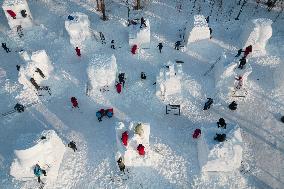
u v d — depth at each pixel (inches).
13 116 1027.9
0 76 1123.3
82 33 1172.5
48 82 1088.8
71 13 1266.0
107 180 881.5
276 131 965.2
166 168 895.1
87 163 916.6
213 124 924.6
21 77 1048.2
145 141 890.1
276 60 1126.4
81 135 975.0
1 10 1341.0
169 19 1272.1
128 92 1056.2
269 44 1173.1
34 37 1226.0
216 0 1333.7
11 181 893.2
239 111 1007.6
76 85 1084.5
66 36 1219.2
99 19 1277.1
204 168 869.8
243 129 970.7
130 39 1146.7
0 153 956.0
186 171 890.7
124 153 865.5
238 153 854.5
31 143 847.1
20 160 851.4
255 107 1015.6
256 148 932.0
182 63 1127.6
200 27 1114.7
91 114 1017.5
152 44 1184.2
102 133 973.8
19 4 1188.5
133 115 1008.2
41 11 1322.6
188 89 1056.8
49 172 880.9
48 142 868.0
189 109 1013.8
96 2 1338.6
